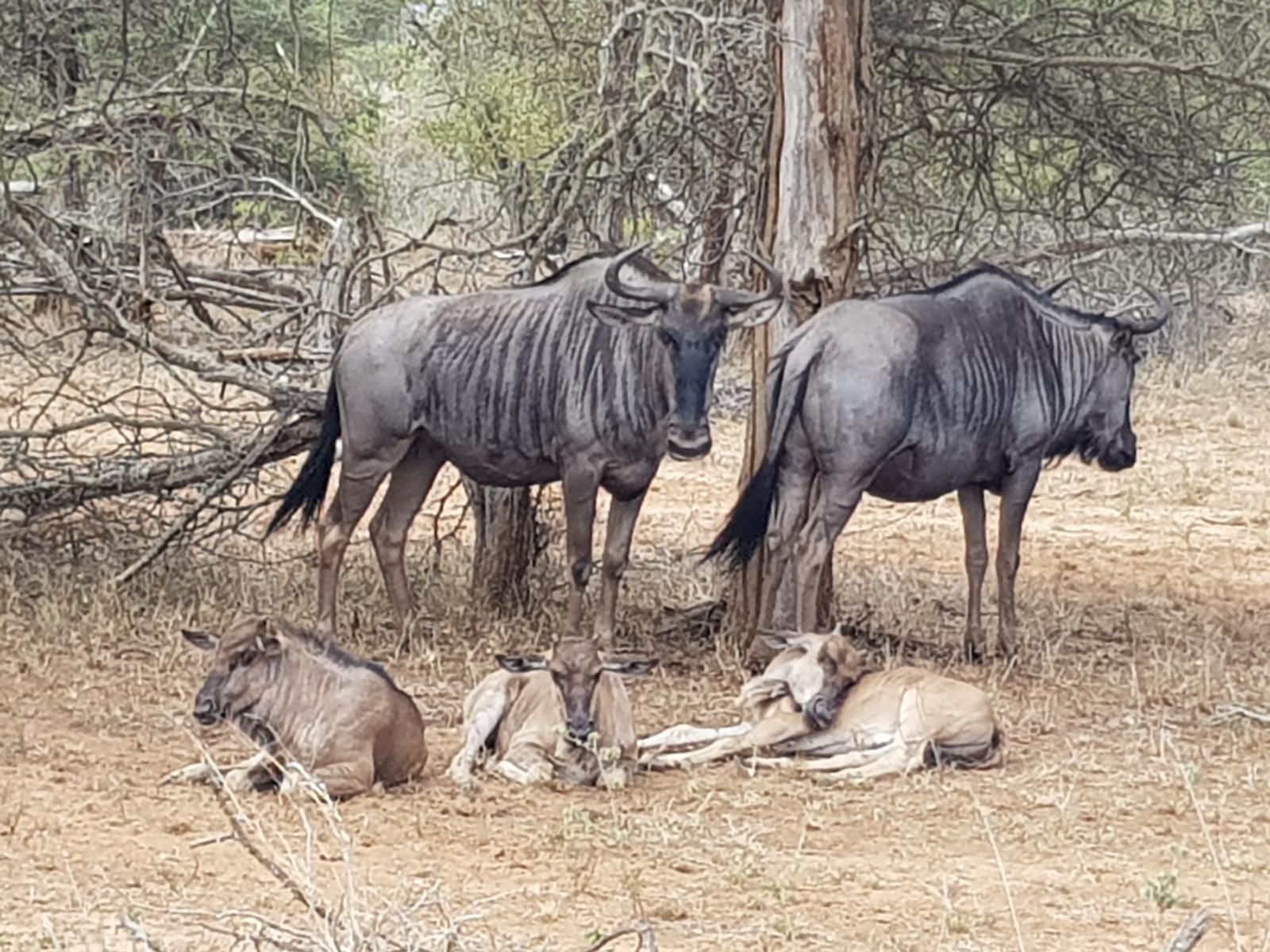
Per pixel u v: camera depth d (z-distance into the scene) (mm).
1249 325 24531
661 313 10859
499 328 11406
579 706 8695
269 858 7395
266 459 12523
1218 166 13547
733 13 12297
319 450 11719
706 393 10805
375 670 8641
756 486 11070
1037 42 13250
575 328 11297
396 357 11383
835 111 11594
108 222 12906
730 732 9453
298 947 5914
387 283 13008
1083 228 14906
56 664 10664
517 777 8812
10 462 12625
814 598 11016
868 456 10914
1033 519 17672
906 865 7664
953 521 17469
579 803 8539
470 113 14781
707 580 13695
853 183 11695
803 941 6617
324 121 13930
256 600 12391
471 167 14859
